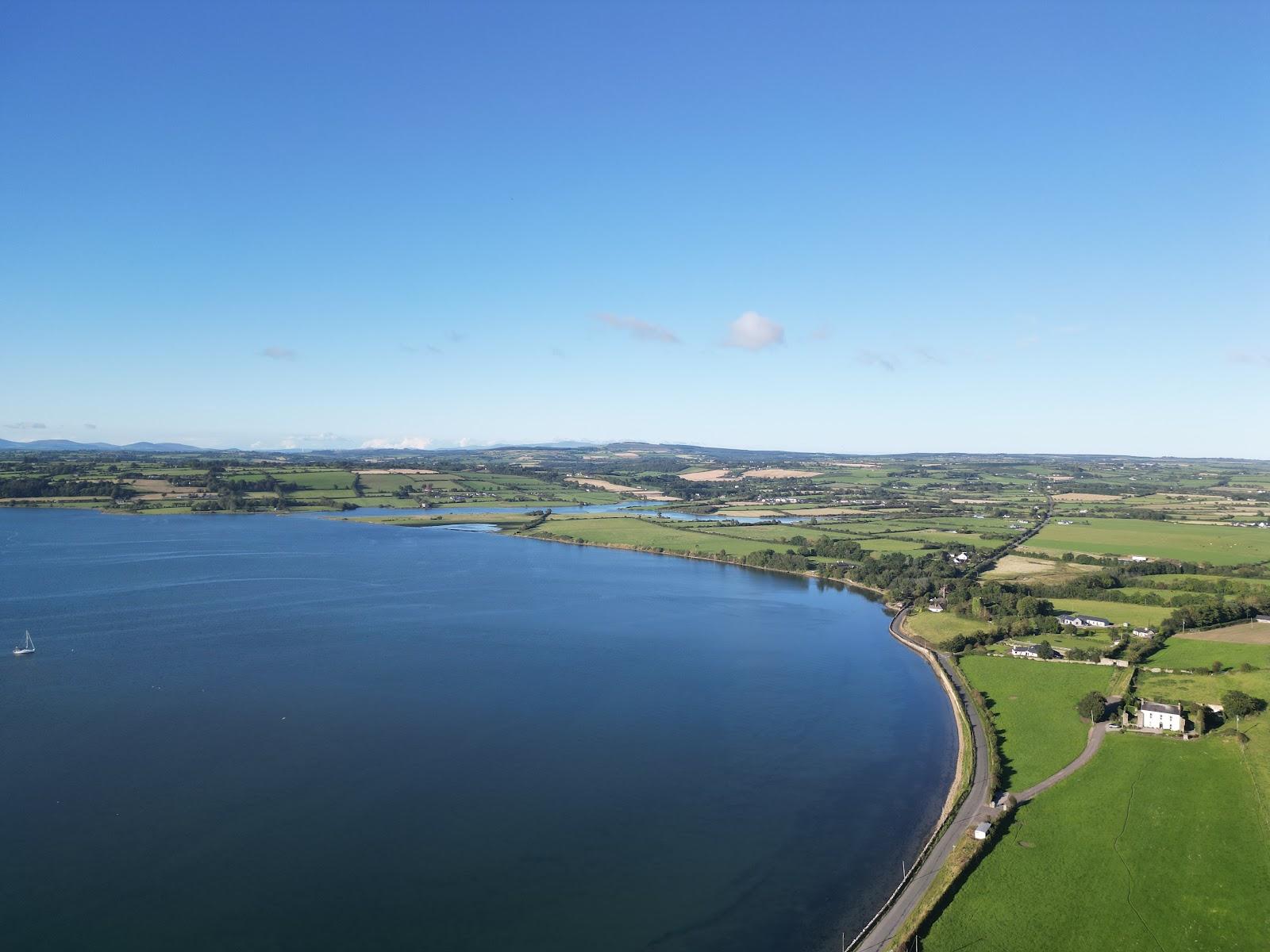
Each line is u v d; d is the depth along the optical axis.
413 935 85.50
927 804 115.31
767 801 116.19
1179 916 85.69
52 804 110.62
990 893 90.25
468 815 110.62
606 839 105.31
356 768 123.94
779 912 90.56
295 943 83.81
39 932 84.25
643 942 85.19
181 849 100.56
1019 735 136.75
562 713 149.25
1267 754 122.88
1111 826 104.38
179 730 136.75
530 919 88.50
